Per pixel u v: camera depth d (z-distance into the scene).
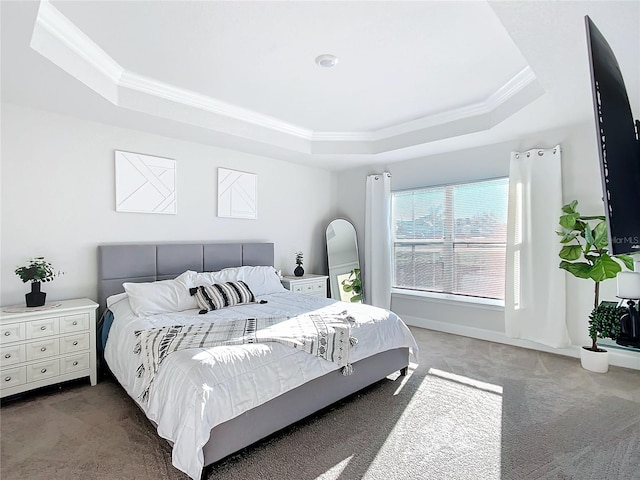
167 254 3.52
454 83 2.94
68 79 2.33
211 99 3.29
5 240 2.73
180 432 1.62
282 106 3.46
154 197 3.52
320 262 5.30
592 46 0.95
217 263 3.93
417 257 4.75
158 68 2.67
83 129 3.10
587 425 2.20
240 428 1.85
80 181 3.08
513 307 3.75
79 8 1.96
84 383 2.85
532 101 2.75
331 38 2.25
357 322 2.64
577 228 3.12
